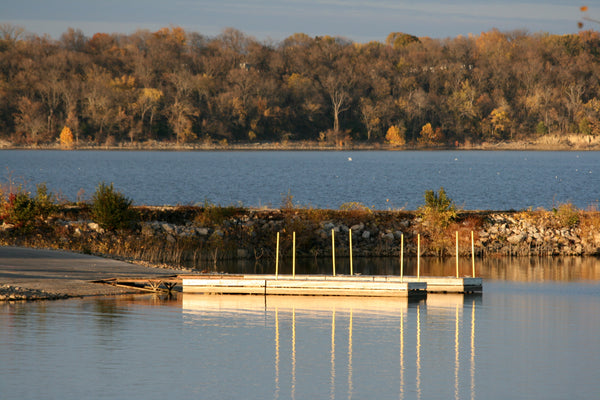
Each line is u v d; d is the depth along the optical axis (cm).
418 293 8250
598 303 7731
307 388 4878
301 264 10656
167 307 7444
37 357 5462
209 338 6141
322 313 7219
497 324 6731
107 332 6272
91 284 8306
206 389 4831
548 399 4703
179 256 10681
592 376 5162
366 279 8462
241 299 8006
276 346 5919
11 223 11300
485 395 4772
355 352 5766
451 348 5881
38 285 8012
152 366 5306
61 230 11219
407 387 4919
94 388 4800
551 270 10119
